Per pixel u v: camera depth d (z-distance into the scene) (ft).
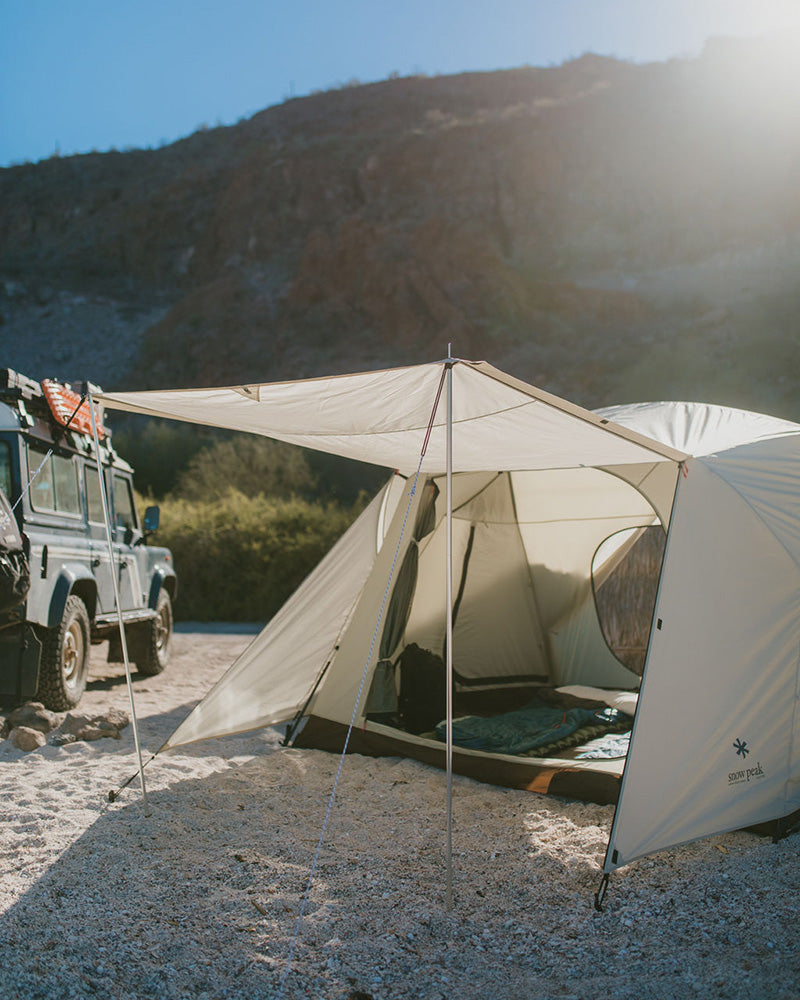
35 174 215.72
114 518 27.58
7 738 19.60
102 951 10.46
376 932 11.20
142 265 162.91
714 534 14.92
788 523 15.97
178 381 122.62
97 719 20.68
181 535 48.24
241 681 19.66
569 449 15.72
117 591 15.62
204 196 170.09
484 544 24.22
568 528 24.63
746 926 11.14
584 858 13.46
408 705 20.99
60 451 23.98
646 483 16.88
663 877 12.71
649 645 13.74
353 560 21.04
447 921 11.53
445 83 223.30
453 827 15.01
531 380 90.63
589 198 126.21
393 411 14.26
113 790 16.06
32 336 139.33
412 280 111.86
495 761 17.80
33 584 20.86
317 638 20.75
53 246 181.06
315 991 9.83
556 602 25.32
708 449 17.01
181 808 15.49
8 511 19.66
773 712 14.69
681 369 82.64
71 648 23.15
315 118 210.59
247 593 48.19
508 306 103.40
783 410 71.26
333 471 74.23
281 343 116.37
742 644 14.56
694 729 13.76
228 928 11.18
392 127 179.22
